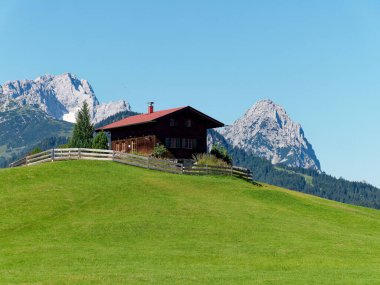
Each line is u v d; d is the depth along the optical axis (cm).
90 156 7412
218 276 2964
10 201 5081
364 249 3972
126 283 2745
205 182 6569
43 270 3125
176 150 9100
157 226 4428
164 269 3194
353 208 7006
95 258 3466
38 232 4259
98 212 4847
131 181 6122
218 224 4597
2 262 3353
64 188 5581
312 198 7619
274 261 3528
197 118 9344
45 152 7631
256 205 5628
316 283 2781
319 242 4162
